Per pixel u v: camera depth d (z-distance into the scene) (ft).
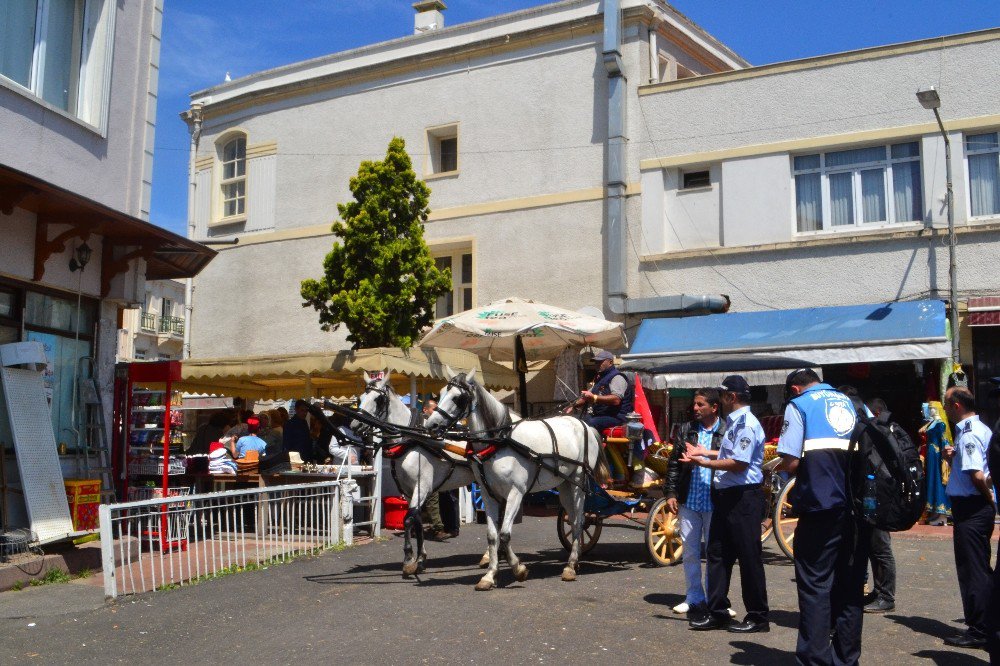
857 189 57.52
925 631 23.66
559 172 65.00
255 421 47.65
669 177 62.18
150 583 30.07
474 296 66.59
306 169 75.00
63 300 37.19
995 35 53.93
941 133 54.75
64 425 36.76
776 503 33.37
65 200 31.94
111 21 39.22
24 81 35.63
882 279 55.47
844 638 19.34
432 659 21.03
